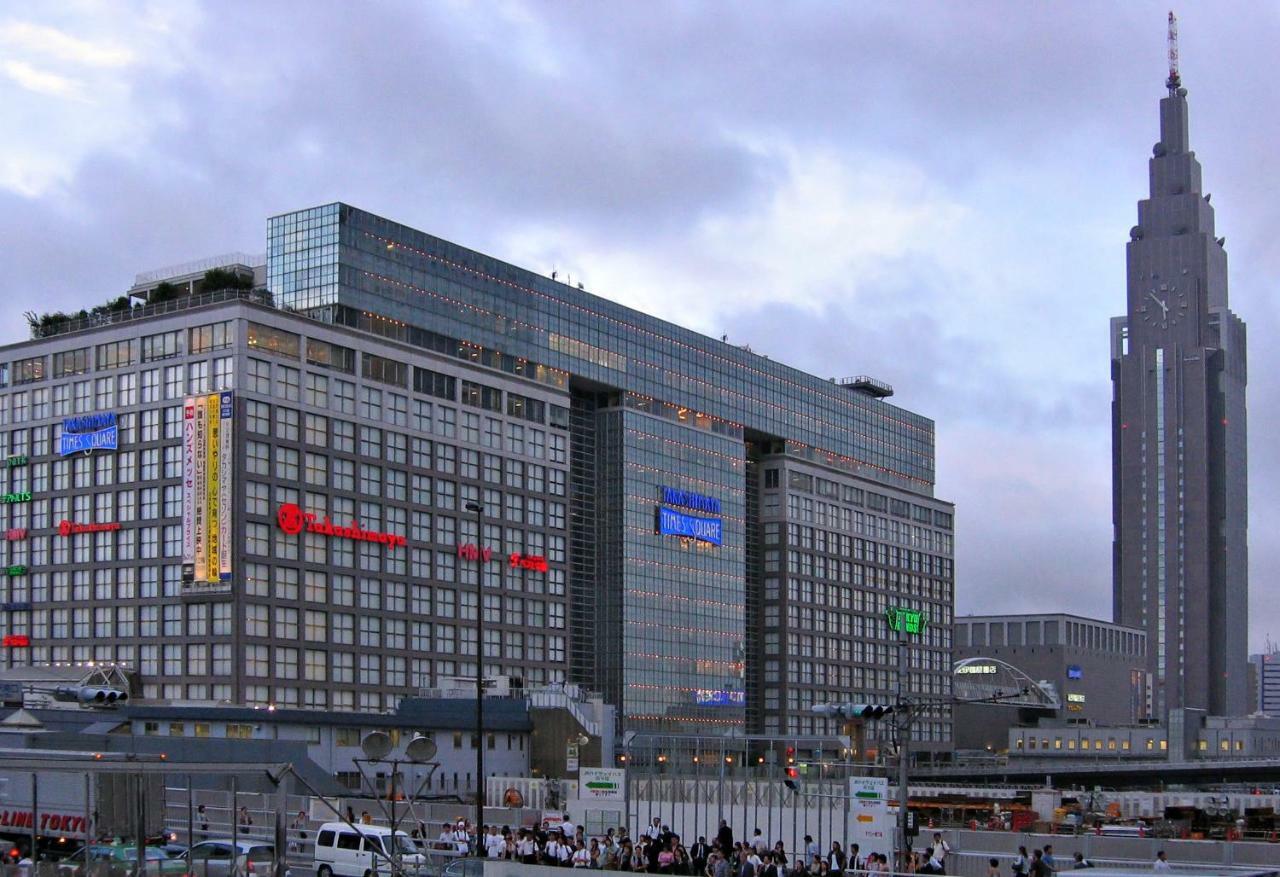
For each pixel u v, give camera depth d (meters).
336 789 117.69
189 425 163.00
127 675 163.50
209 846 46.88
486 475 195.50
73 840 41.03
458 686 174.00
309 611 166.75
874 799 70.44
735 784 76.62
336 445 173.12
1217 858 69.88
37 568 173.62
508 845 65.56
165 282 185.38
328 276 180.75
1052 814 134.00
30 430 176.75
